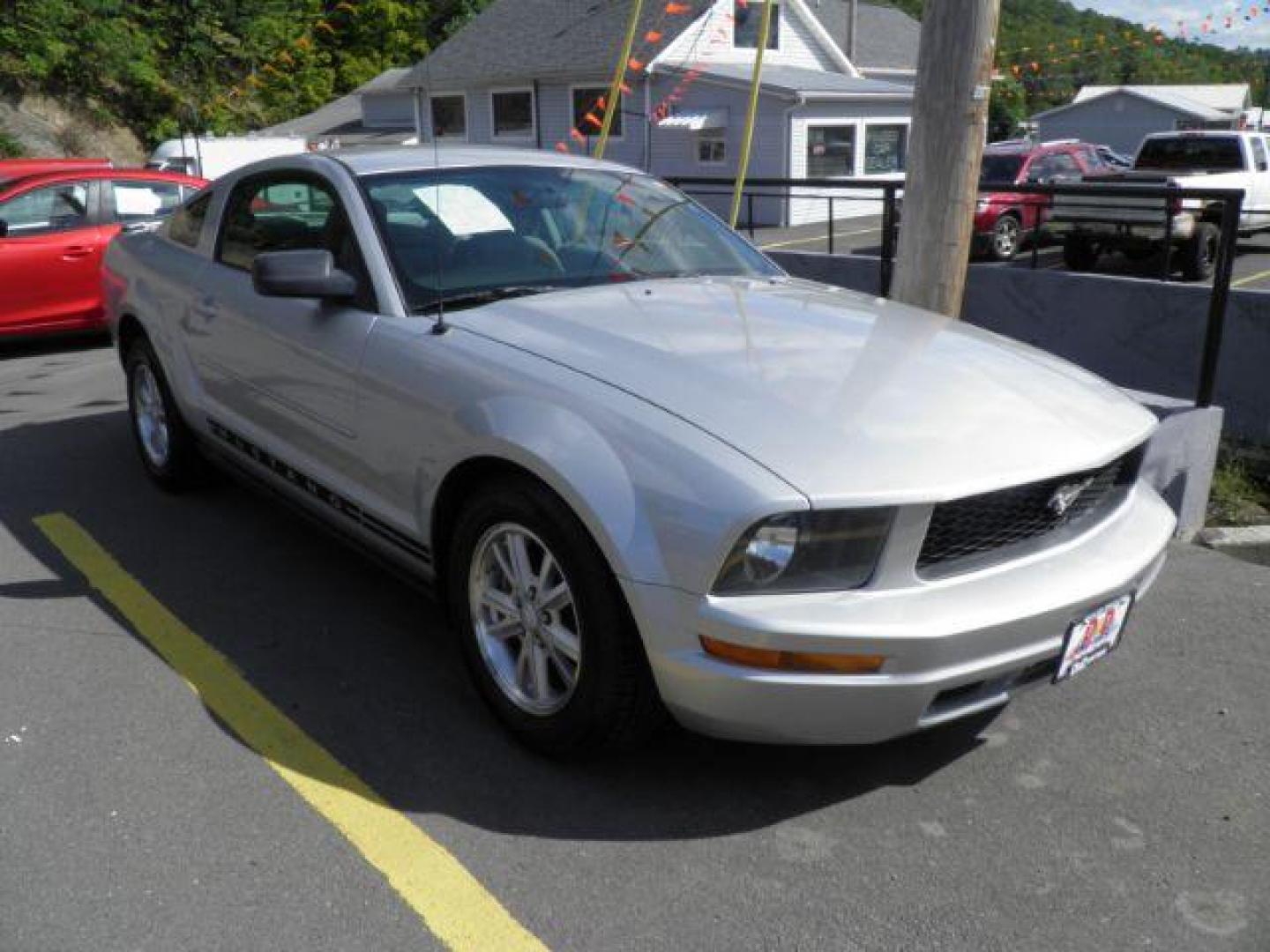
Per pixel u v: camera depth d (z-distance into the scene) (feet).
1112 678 11.41
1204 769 9.76
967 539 8.36
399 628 12.23
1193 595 13.52
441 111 97.96
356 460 11.26
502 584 9.87
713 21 80.28
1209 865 8.45
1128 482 9.93
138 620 12.35
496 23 95.96
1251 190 51.06
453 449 9.62
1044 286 23.26
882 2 158.10
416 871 8.24
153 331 15.31
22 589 13.14
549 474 8.57
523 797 9.19
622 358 9.43
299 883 8.08
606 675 8.61
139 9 111.04
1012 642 8.17
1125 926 7.77
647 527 8.05
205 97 111.34
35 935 7.50
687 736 10.15
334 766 9.58
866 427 8.46
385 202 11.88
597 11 87.40
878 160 81.15
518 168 13.19
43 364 27.71
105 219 29.94
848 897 8.04
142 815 8.84
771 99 73.56
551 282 11.66
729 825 8.86
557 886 8.11
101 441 19.61
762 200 75.61
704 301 11.28
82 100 100.83
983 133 16.90
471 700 10.73
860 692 7.81
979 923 7.79
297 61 122.52
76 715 10.34
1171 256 41.83
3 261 27.96
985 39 16.35
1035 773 9.68
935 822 8.96
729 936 7.62
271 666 11.34
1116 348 22.30
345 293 11.14
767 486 7.72
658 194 14.05
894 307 12.19
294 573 13.65
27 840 8.50
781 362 9.53
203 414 14.42
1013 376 9.97
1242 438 20.74
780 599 7.81
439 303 10.71
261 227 13.53
